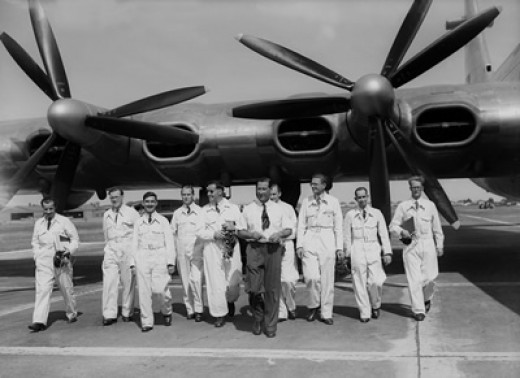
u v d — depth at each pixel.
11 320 6.36
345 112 7.86
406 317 5.71
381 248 5.82
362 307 5.52
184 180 9.91
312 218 5.67
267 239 5.11
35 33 9.02
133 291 6.06
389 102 7.05
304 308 6.47
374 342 4.70
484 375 3.69
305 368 4.01
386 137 8.10
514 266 9.81
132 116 9.41
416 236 5.61
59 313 6.72
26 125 10.10
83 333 5.48
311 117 8.04
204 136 9.06
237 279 5.88
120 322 6.01
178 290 8.48
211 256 5.56
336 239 5.59
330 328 5.33
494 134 8.22
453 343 4.55
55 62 8.98
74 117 8.25
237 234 5.22
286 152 8.76
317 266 5.59
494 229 23.70
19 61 9.11
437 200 7.53
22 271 12.91
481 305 6.15
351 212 5.75
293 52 8.03
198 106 9.52
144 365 4.25
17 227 49.03
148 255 5.54
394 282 8.29
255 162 9.34
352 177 10.39
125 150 9.51
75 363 4.37
